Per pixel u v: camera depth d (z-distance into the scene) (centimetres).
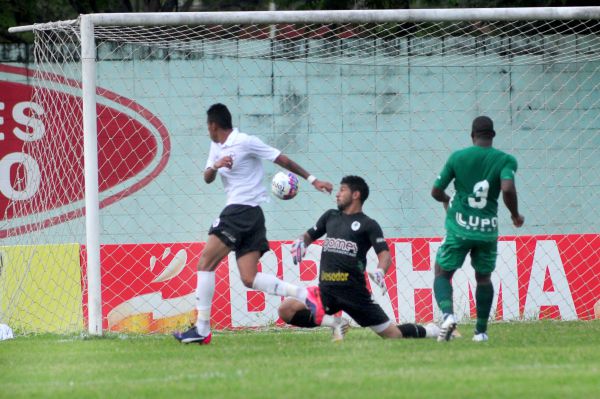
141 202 5141
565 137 5153
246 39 5131
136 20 3675
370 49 5156
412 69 5162
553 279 4197
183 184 5169
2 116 5272
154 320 4059
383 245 3172
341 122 5166
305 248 3281
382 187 5144
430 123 5162
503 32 5203
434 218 5131
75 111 5094
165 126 5175
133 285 4053
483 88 5153
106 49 5150
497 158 2997
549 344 3050
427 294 4141
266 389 2192
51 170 4928
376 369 2486
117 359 2895
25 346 3369
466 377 2314
